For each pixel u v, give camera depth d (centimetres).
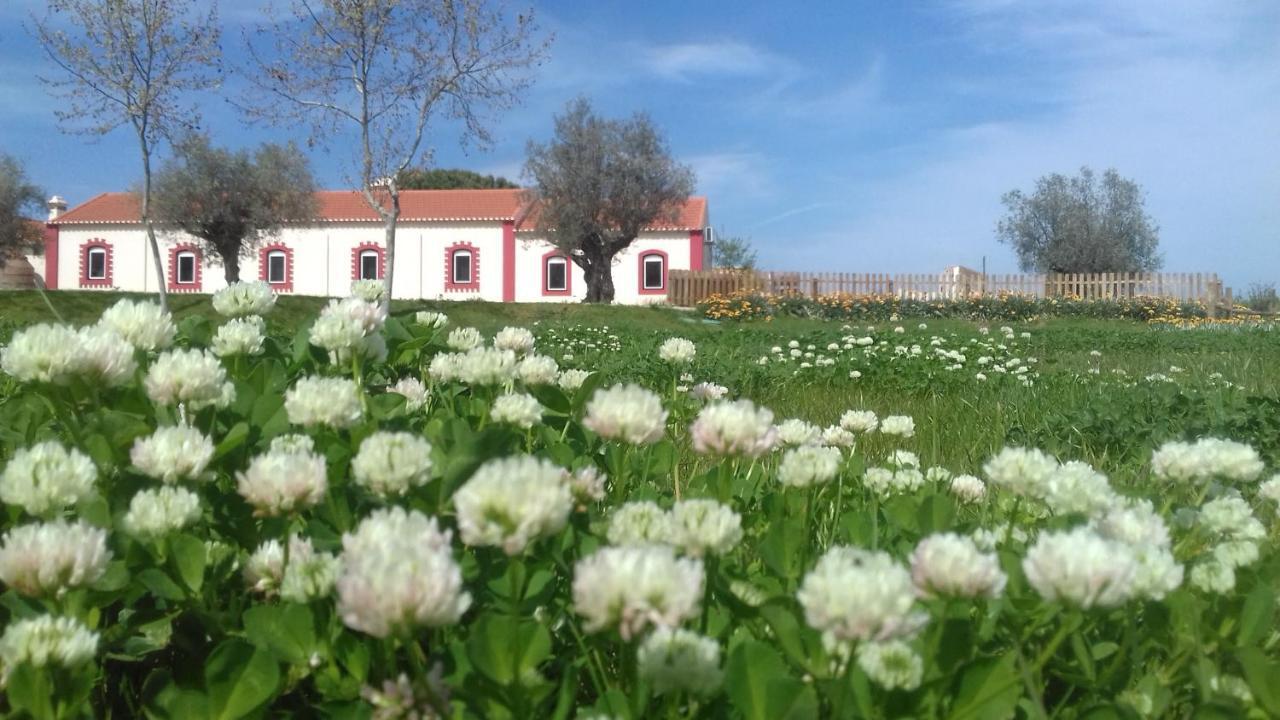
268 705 144
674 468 264
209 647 155
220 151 3353
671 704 125
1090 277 3375
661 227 3684
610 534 157
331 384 196
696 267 3691
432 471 171
